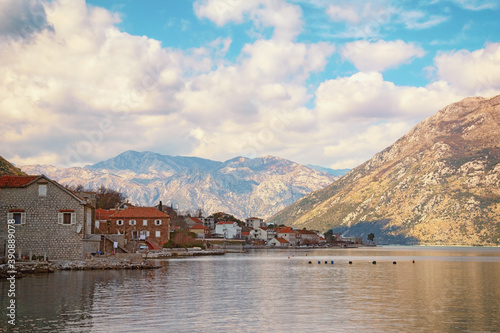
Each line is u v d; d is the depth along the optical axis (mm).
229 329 38344
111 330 37688
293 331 37719
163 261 129000
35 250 85188
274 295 57531
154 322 40625
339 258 168750
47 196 86062
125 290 59312
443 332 37312
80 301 50281
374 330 37969
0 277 70188
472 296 56875
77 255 86062
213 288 64125
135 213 162375
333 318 42688
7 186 85438
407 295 58000
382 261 145750
